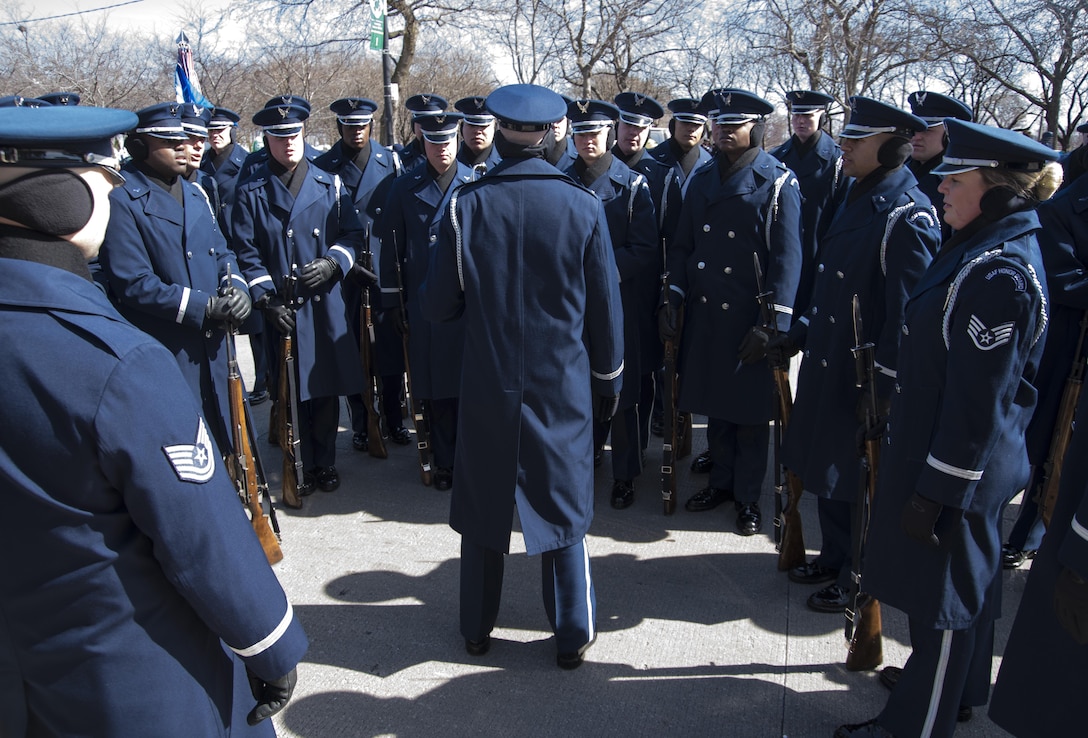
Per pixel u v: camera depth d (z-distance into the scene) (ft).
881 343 9.75
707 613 11.03
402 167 17.97
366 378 16.07
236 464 12.09
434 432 15.33
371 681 9.73
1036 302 6.63
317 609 11.28
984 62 47.14
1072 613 5.97
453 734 8.82
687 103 15.55
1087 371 10.50
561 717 9.05
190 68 28.40
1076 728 6.48
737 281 12.82
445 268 9.09
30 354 4.43
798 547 11.84
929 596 7.45
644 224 13.78
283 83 73.51
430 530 13.61
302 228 14.28
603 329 9.30
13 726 5.07
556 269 8.84
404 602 11.46
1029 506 11.98
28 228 4.63
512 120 8.73
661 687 9.53
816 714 9.02
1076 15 38.88
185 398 4.91
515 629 10.80
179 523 4.75
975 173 7.02
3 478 4.50
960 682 7.75
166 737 4.98
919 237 9.45
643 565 12.35
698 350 13.29
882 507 7.87
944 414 6.98
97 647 4.80
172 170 12.10
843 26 45.44
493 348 9.01
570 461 9.20
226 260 13.04
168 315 11.62
